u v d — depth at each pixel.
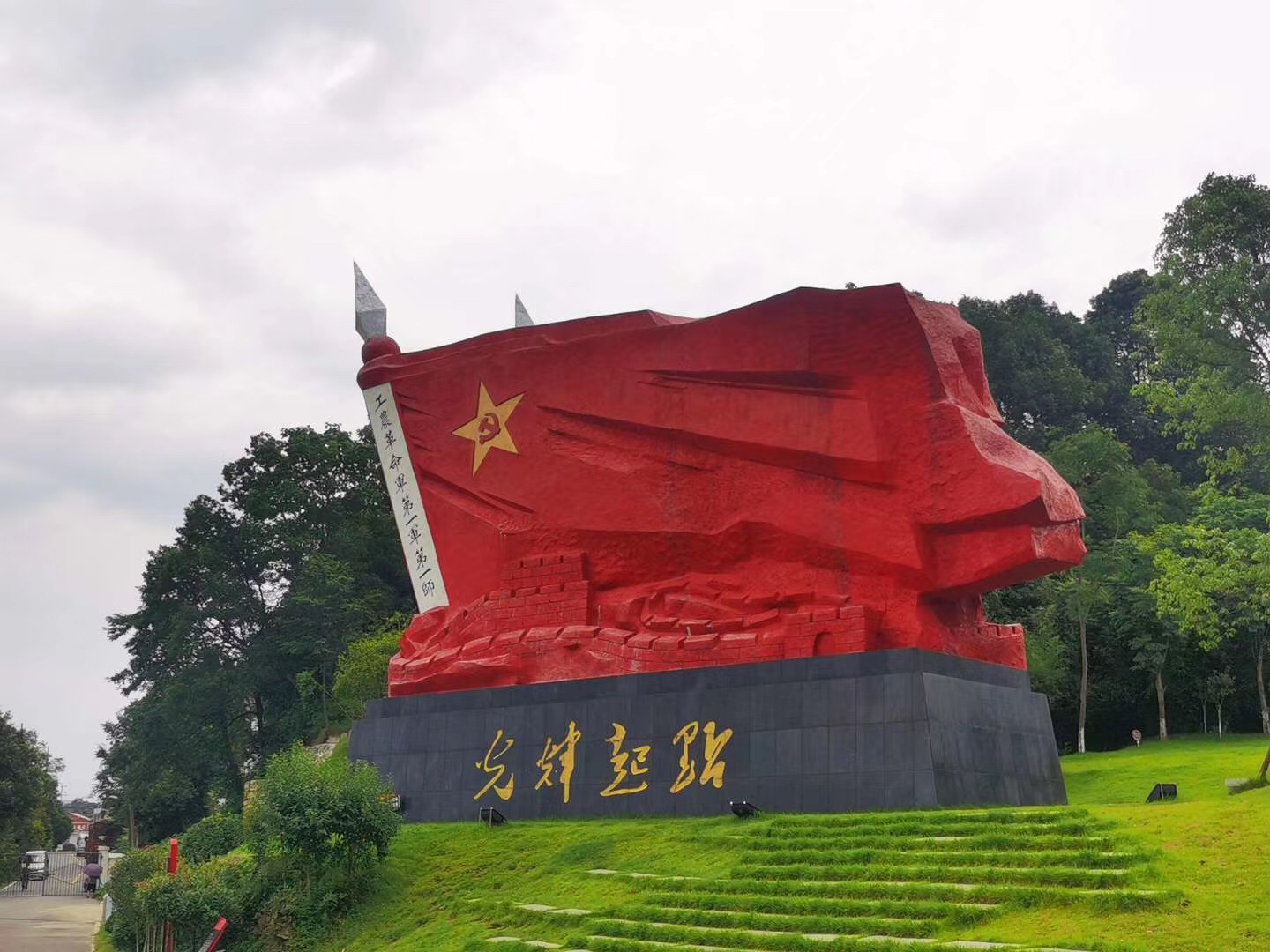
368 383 33.16
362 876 24.52
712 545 26.38
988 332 72.00
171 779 62.84
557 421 29.27
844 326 25.06
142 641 61.16
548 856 23.27
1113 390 77.06
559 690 26.86
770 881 18.30
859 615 24.05
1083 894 14.90
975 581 24.00
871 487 24.89
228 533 60.47
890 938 15.02
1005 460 24.06
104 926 34.09
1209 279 37.12
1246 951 12.72
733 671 24.73
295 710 56.09
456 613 30.00
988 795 23.30
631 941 17.05
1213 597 44.81
